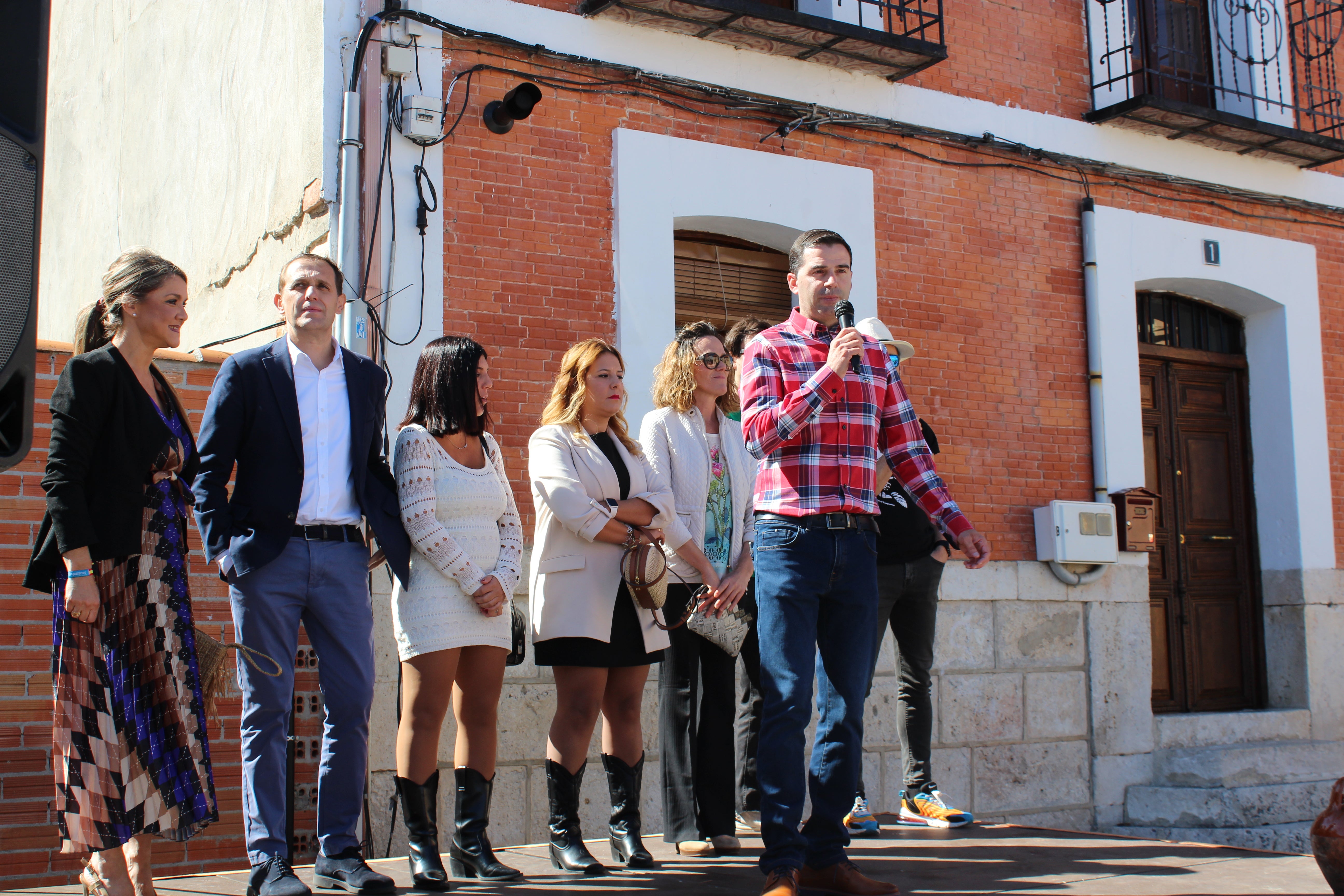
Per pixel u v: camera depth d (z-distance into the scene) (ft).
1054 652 23.40
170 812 10.32
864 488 11.41
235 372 11.70
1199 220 26.89
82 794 9.95
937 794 17.12
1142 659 24.38
